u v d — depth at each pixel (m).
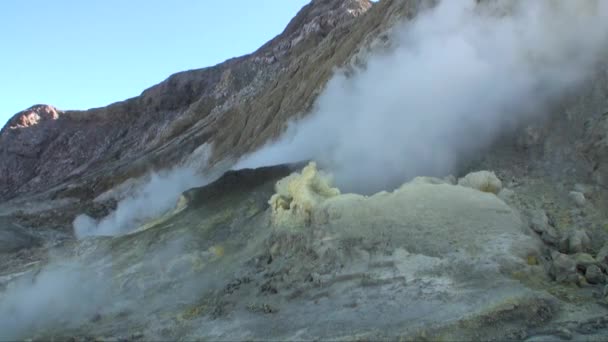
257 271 8.81
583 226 8.85
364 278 7.50
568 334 6.16
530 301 6.66
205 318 7.64
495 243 7.82
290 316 7.11
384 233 8.19
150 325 7.72
